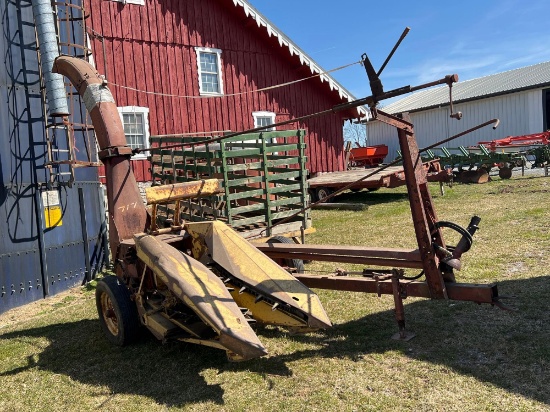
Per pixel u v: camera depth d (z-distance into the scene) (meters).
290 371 4.42
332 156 18.56
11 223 7.67
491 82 30.14
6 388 4.75
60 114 7.92
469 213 11.20
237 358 4.02
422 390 3.86
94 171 9.80
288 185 8.35
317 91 18.06
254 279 4.65
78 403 4.30
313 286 5.29
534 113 25.16
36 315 7.27
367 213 13.50
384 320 5.39
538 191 13.70
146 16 14.66
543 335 4.57
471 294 4.32
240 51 16.48
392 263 4.82
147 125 14.64
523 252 7.40
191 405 4.03
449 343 4.64
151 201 4.85
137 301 5.25
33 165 8.11
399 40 3.60
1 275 7.46
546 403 3.51
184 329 4.59
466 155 17.64
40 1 7.96
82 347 5.65
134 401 4.22
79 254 9.09
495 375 3.96
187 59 15.46
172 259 4.60
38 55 8.28
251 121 16.72
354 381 4.11
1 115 7.57
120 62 14.20
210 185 5.31
